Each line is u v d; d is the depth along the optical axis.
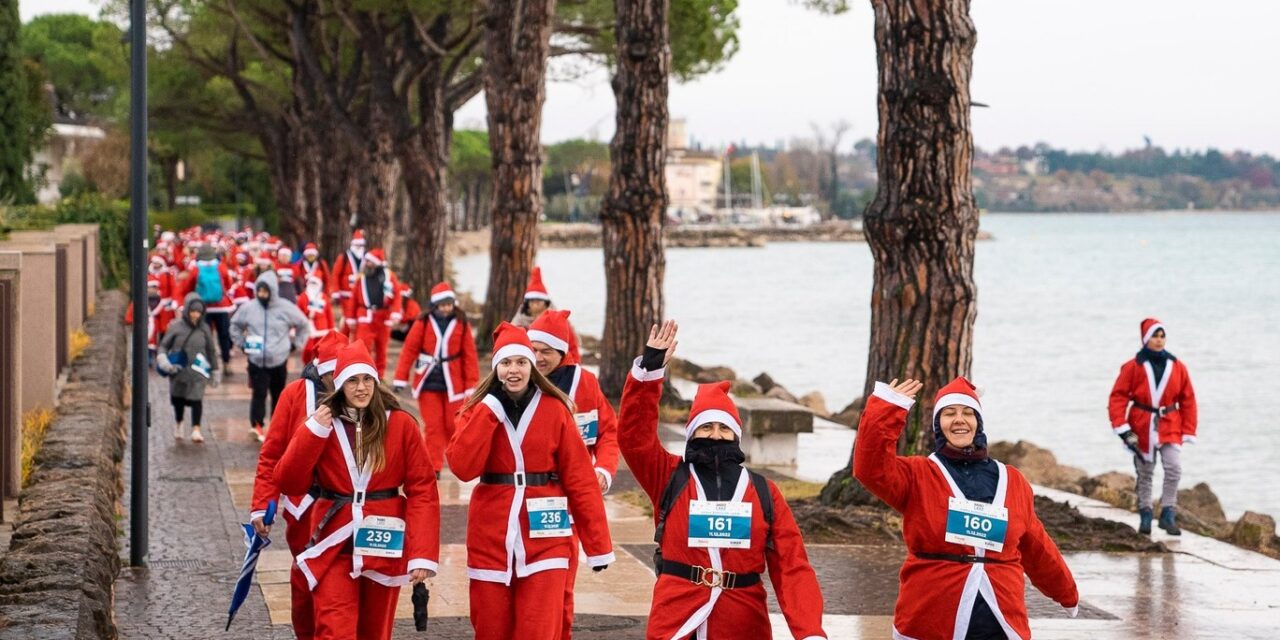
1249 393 34.91
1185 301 73.00
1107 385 36.25
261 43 49.06
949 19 13.30
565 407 7.49
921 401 13.48
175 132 61.50
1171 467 13.93
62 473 12.46
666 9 22.05
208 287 25.89
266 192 91.75
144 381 11.20
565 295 72.88
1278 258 134.62
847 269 112.19
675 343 6.84
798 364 41.22
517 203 28.17
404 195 94.00
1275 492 21.39
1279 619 10.40
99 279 40.28
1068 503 15.00
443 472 15.91
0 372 11.17
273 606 9.93
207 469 16.03
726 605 6.52
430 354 14.81
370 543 7.32
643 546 12.27
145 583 10.59
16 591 8.37
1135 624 10.13
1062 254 146.62
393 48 41.12
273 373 18.45
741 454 6.70
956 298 13.48
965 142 13.45
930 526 6.76
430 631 9.29
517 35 27.77
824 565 11.72
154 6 50.56
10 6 34.44
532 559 7.35
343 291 26.27
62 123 74.81
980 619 6.70
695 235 173.25
